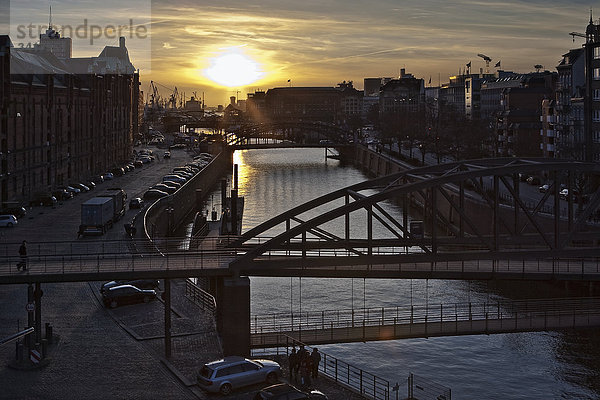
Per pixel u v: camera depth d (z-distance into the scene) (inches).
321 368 2527.1
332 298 3363.7
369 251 2268.7
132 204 4837.6
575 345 2908.5
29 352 1991.9
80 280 2036.2
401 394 2390.5
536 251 2343.8
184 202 5856.3
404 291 3491.6
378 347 2869.1
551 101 6835.6
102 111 7101.4
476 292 3474.4
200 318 2425.0
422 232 2598.4
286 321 2903.5
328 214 2240.4
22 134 4872.0
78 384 1849.2
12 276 2001.7
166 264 2244.1
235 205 4847.4
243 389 1815.9
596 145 5374.0
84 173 6451.8
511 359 2760.8
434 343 2923.2
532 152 7313.0
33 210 4640.8
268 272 2271.2
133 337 2219.5
